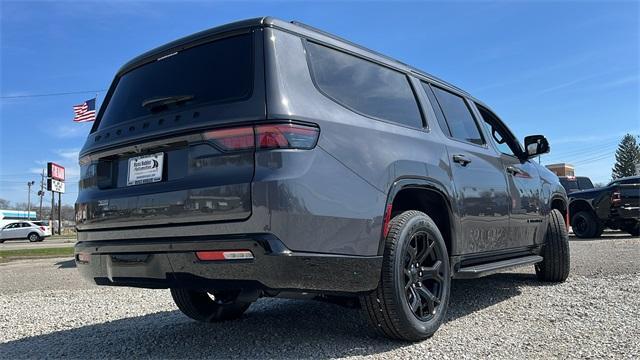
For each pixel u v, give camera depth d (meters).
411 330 3.43
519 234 5.22
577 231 14.55
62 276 10.16
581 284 5.76
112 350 3.81
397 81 4.05
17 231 43.03
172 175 3.13
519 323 4.09
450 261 4.04
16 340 4.36
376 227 3.26
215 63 3.25
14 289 8.27
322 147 3.03
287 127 2.88
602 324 3.96
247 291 3.10
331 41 3.54
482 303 4.93
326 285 2.98
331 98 3.29
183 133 3.08
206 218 2.91
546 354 3.25
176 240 3.00
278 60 3.07
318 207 2.92
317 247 2.91
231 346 3.71
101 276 3.44
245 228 2.79
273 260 2.73
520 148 5.76
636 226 14.30
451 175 4.10
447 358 3.19
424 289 3.64
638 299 4.78
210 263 2.88
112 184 3.50
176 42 3.52
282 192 2.77
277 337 3.90
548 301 4.90
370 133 3.41
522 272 6.96
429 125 4.16
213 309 4.50
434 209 4.10
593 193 14.12
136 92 3.65
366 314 3.46
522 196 5.29
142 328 4.57
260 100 2.94
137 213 3.20
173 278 3.06
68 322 5.07
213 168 2.95
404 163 3.58
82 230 3.66
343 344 3.56
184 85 3.34
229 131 2.93
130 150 3.37
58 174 59.41
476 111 5.12
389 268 3.33
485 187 4.58
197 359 3.43
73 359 3.61
